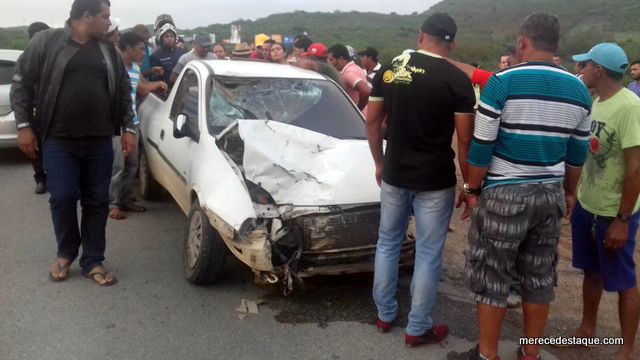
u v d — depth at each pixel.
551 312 4.60
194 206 4.53
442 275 5.12
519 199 3.18
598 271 3.93
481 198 3.35
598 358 3.92
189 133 4.98
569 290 5.02
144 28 8.02
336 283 4.70
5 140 8.23
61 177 4.32
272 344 3.78
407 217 3.80
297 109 5.17
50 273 4.60
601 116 3.64
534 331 3.47
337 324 4.08
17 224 5.82
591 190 3.75
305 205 4.09
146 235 5.63
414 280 3.72
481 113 3.16
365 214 4.16
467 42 55.25
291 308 4.27
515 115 3.14
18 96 4.27
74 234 4.55
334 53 7.63
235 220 3.91
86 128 4.30
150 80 7.96
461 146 3.46
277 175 4.21
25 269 4.71
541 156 3.17
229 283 4.61
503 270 3.33
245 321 4.05
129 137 4.74
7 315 3.95
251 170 4.20
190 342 3.74
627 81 16.41
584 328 4.09
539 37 3.18
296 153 4.42
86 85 4.25
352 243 4.15
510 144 3.19
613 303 4.86
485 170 3.28
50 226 5.80
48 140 4.30
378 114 3.73
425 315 3.76
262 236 3.91
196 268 4.38
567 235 6.53
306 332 3.95
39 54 4.21
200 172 4.47
